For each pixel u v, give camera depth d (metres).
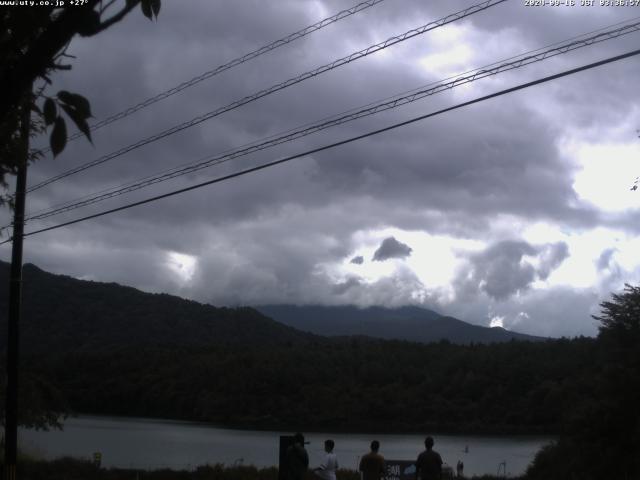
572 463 34.91
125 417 110.25
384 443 76.50
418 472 15.16
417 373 109.44
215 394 107.94
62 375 119.25
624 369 33.78
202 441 71.75
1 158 6.08
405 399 103.25
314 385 107.31
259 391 105.88
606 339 35.62
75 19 4.12
